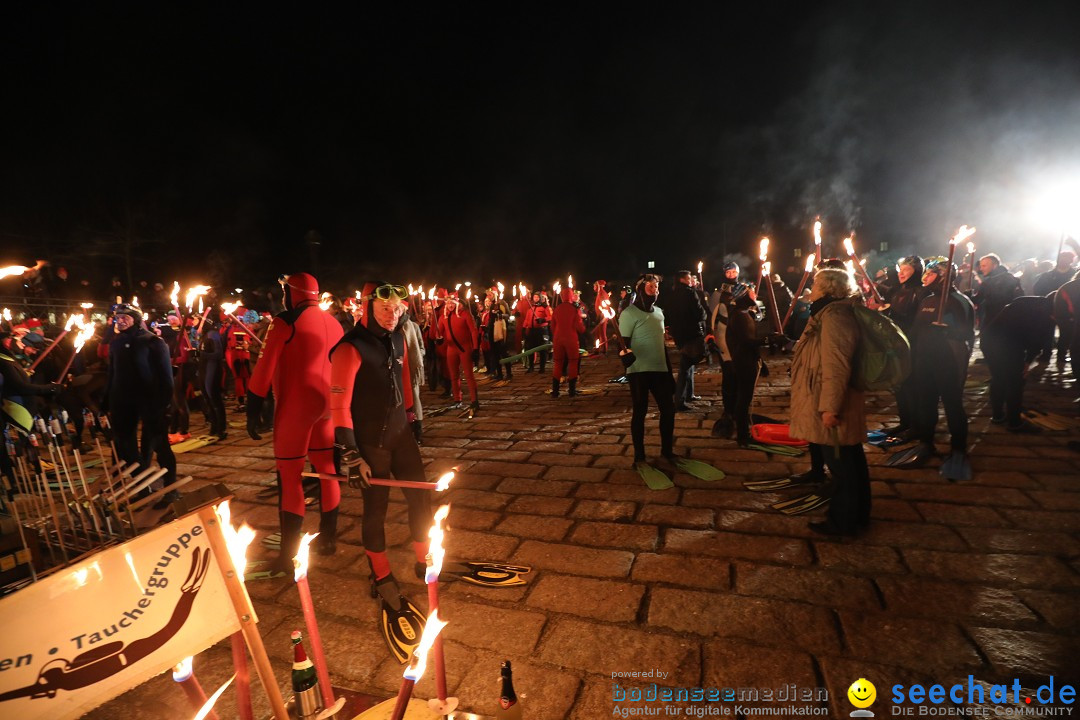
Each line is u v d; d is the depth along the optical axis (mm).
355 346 2871
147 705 2391
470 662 2527
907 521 3717
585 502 4332
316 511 4551
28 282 15305
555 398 8984
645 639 2633
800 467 4906
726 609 2836
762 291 9922
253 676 2516
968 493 4117
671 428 5043
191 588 1661
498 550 3621
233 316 8180
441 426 7371
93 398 7316
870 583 3008
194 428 8383
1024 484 4238
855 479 3484
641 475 4836
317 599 3166
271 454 6461
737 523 3820
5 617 1367
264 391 3582
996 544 3363
